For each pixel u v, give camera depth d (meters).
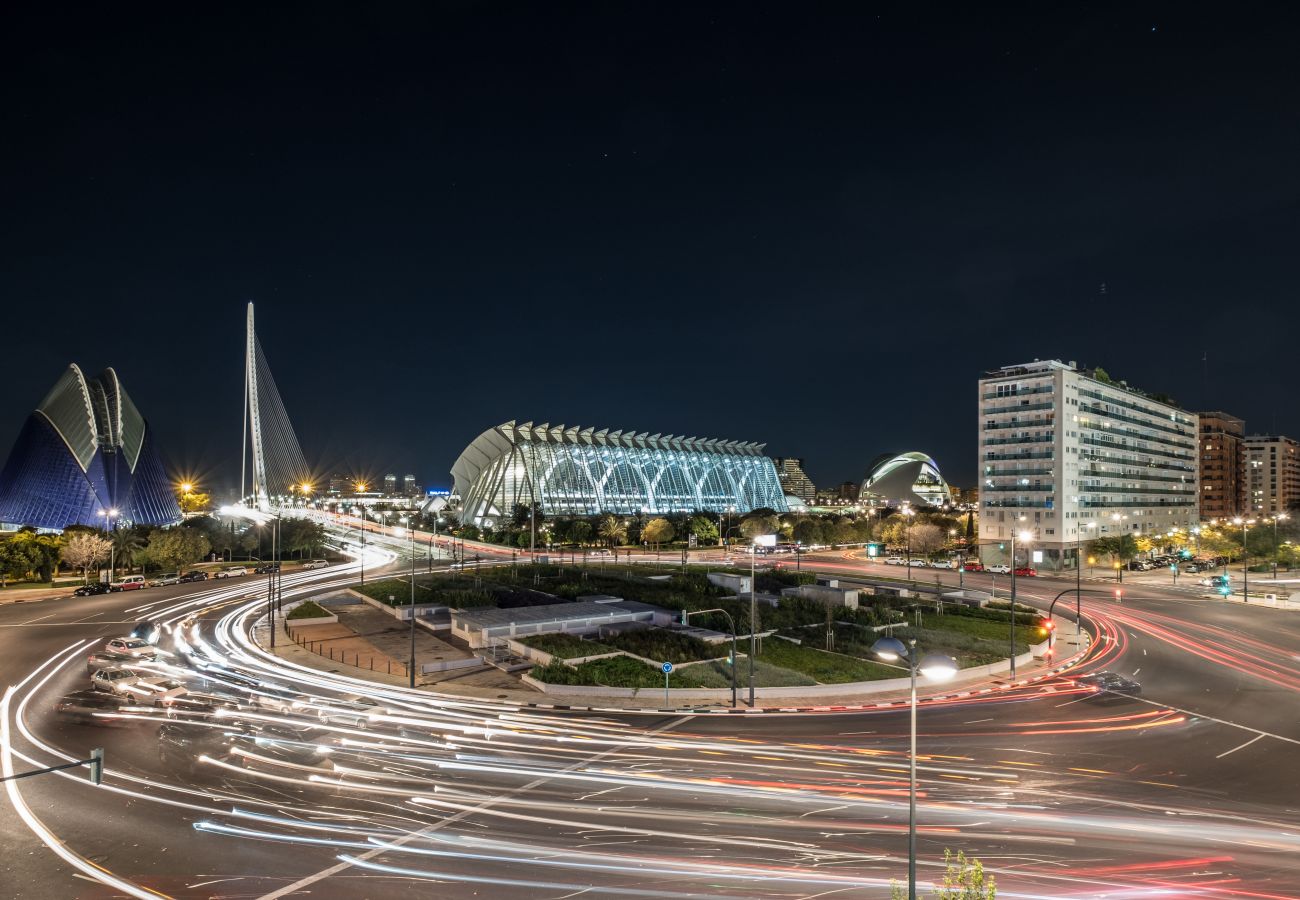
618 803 24.59
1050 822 23.89
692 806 24.48
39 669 42.03
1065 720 36.16
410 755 29.06
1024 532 96.31
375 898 18.02
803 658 47.62
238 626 57.53
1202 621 65.50
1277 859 21.41
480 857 20.36
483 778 26.69
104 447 124.25
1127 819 24.23
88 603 67.94
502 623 52.47
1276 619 66.75
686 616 56.03
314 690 39.16
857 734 33.53
